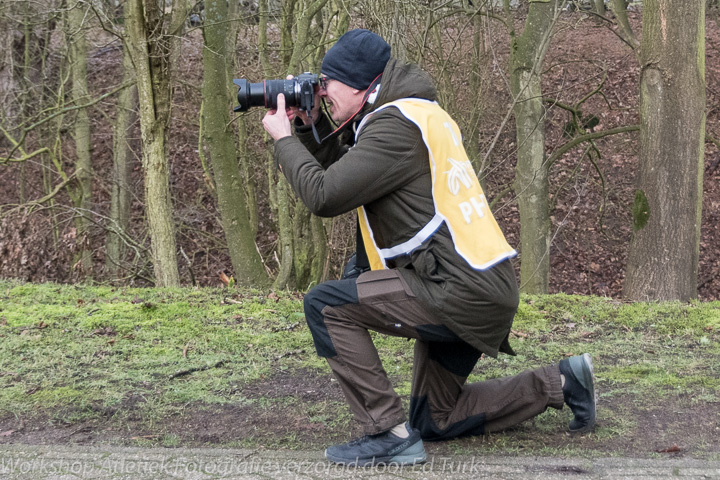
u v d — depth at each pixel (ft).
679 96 30.58
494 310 10.30
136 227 64.95
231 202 38.24
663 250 30.73
